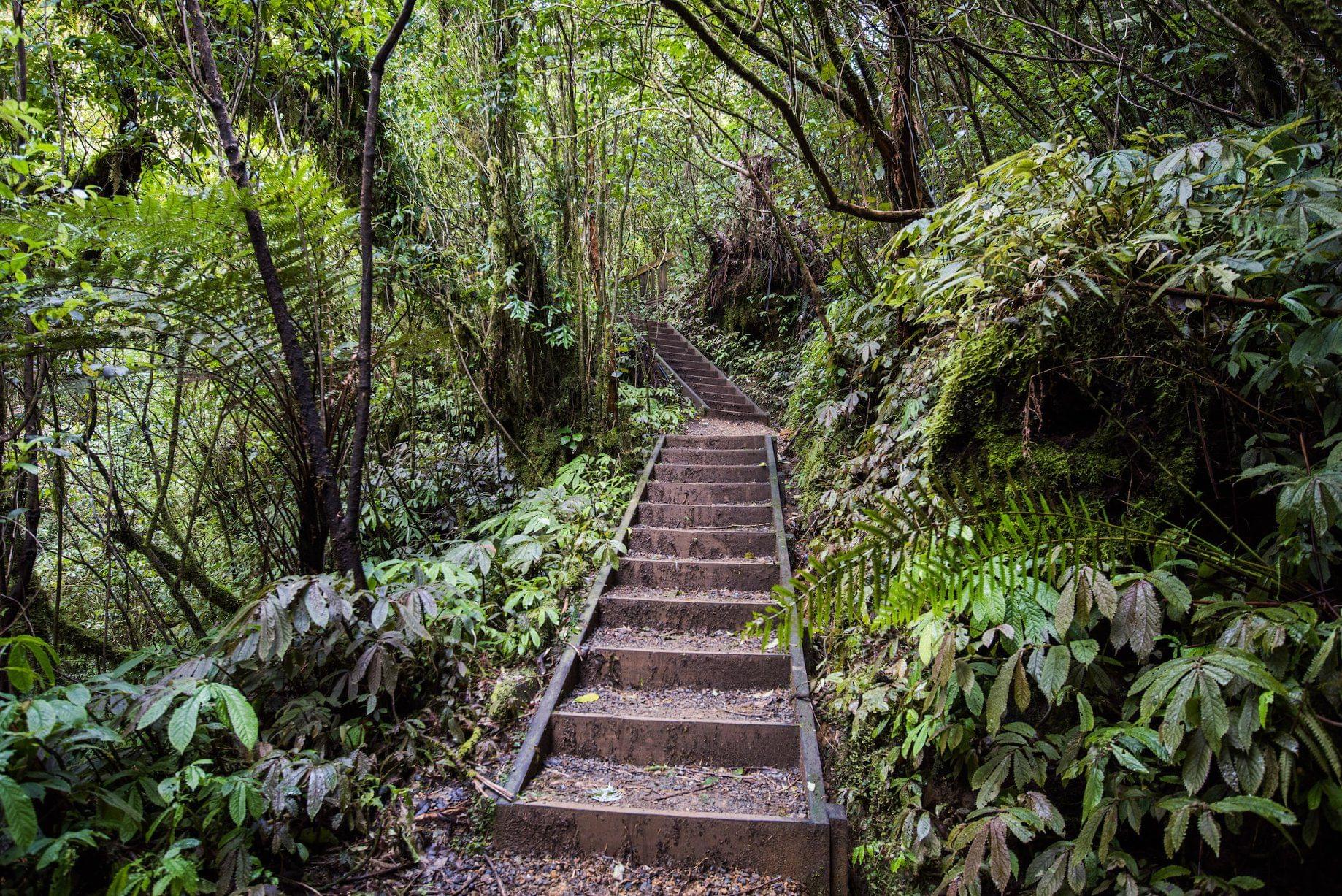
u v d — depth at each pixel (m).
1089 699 1.91
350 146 4.53
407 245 4.57
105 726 1.94
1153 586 1.64
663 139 6.80
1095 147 3.07
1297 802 1.51
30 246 2.15
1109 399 2.16
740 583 4.02
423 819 2.38
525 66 5.05
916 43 3.09
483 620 3.07
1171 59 2.85
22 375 2.61
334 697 2.49
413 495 4.59
